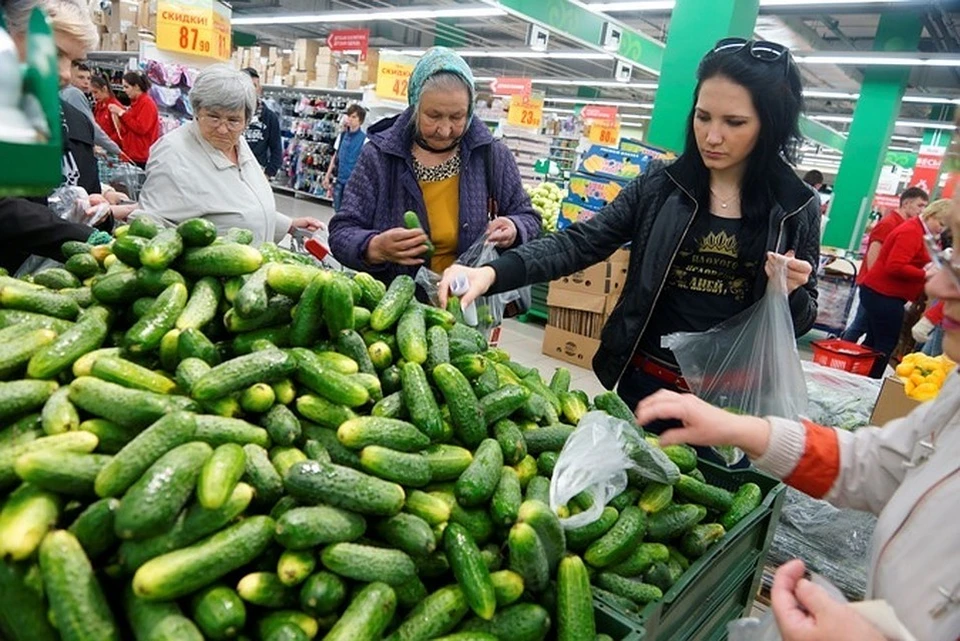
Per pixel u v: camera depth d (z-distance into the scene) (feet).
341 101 46.88
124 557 3.22
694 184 7.84
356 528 3.73
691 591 5.02
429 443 4.64
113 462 3.42
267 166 34.09
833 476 4.77
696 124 7.45
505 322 27.84
